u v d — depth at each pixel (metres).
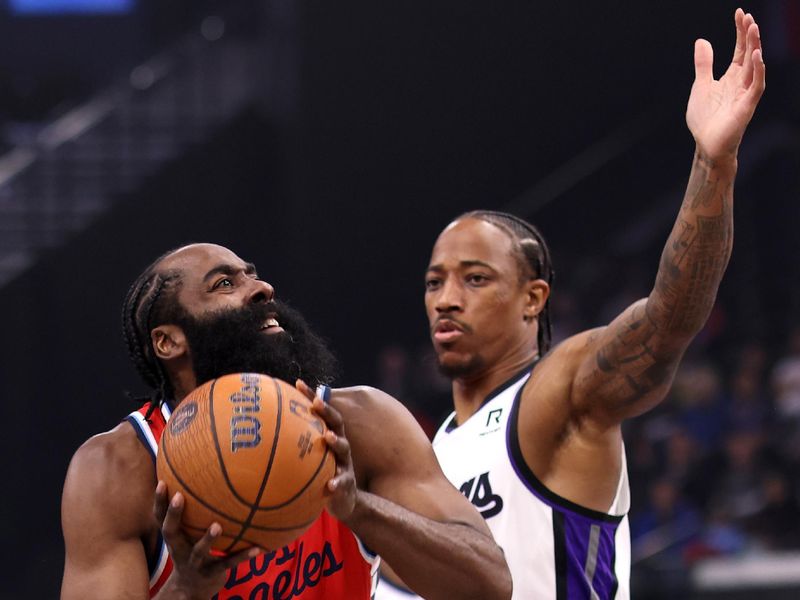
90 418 18.78
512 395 5.44
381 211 19.94
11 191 19.77
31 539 17.61
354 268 19.81
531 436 5.19
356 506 3.66
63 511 3.99
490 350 5.65
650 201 20.31
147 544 3.98
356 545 4.06
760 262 19.39
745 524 12.56
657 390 4.93
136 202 19.80
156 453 4.00
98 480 3.97
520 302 5.74
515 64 20.31
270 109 20.64
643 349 4.83
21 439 18.12
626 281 18.64
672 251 4.71
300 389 3.63
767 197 20.08
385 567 5.48
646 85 20.48
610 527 5.23
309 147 19.84
